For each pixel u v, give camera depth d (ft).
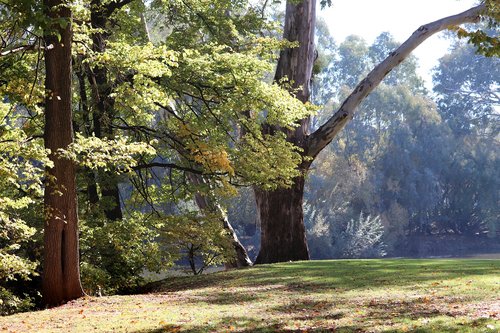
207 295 53.98
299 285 57.16
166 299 52.75
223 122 78.69
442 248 245.24
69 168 54.29
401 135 251.39
